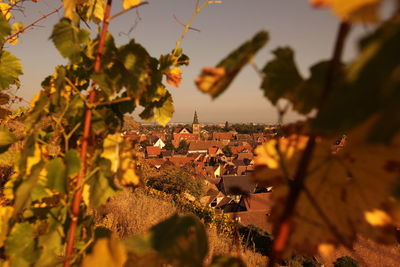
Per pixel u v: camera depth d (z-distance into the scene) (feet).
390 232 2.19
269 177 2.46
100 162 4.57
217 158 261.44
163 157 254.27
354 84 0.97
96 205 4.46
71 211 4.38
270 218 2.38
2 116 7.92
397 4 0.97
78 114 4.75
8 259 4.16
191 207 47.42
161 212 23.89
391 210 2.18
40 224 4.48
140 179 4.66
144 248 2.25
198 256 2.27
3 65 5.63
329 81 1.53
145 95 5.27
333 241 2.35
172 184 85.20
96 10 6.14
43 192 4.27
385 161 2.06
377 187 2.15
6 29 5.87
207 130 585.22
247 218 58.54
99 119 4.65
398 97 0.88
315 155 2.35
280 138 2.45
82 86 5.08
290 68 2.15
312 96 2.08
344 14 1.04
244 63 1.89
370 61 0.95
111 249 2.34
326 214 2.38
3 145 5.01
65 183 4.08
